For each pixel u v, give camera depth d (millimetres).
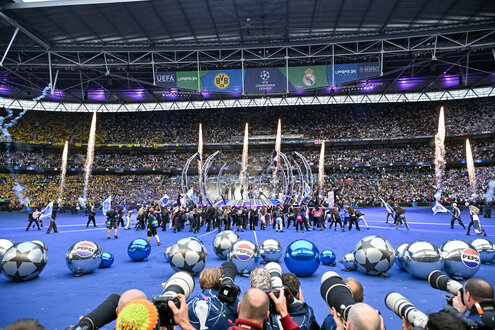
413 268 7617
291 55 43281
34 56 41000
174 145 60781
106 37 37250
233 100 63375
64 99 60781
